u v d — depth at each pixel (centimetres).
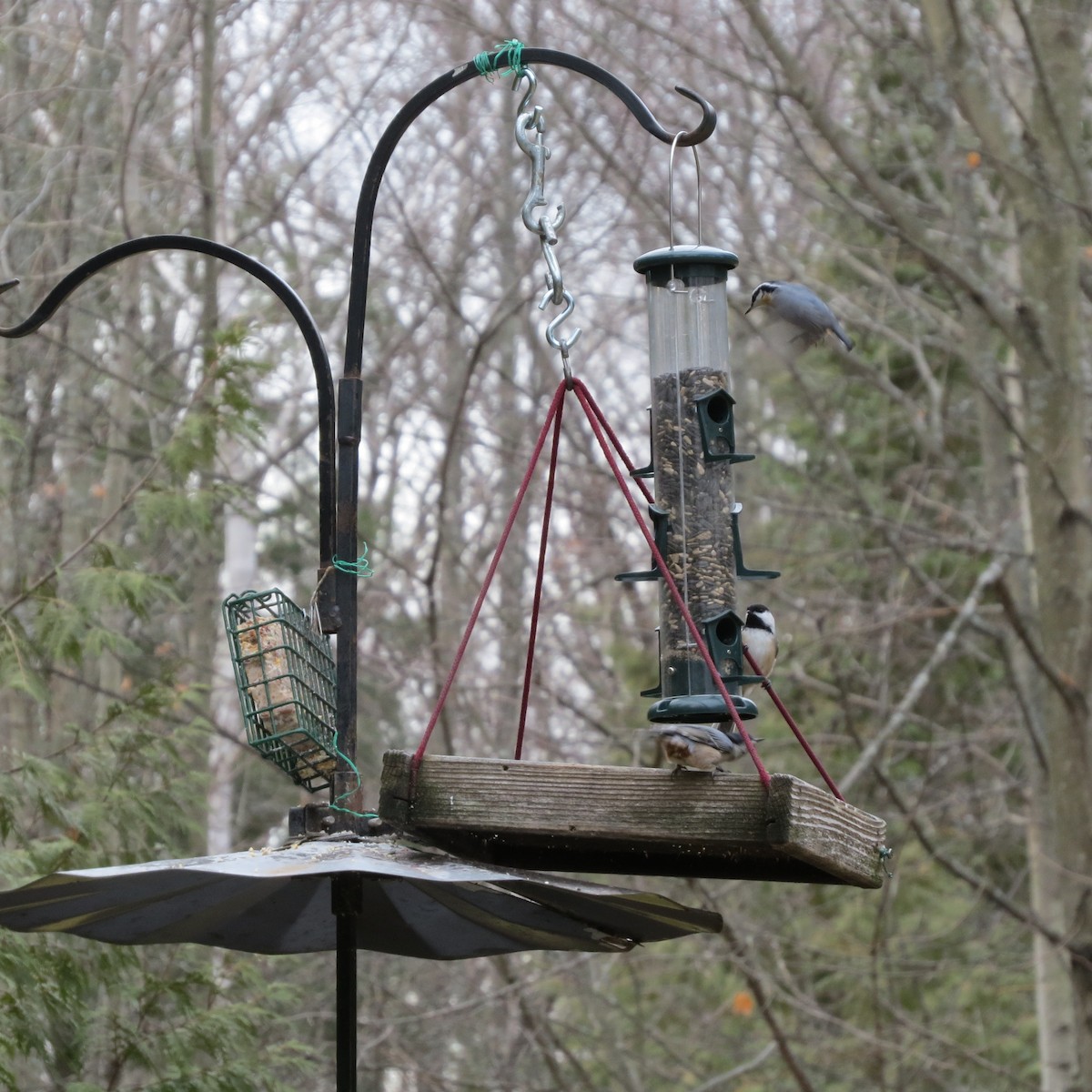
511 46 649
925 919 1867
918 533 1516
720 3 1402
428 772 579
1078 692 1259
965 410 1980
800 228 1738
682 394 712
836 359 1966
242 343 1121
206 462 1094
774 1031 1384
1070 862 1270
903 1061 1517
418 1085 1703
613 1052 1756
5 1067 888
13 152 1541
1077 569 1284
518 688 1812
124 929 648
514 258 1812
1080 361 1309
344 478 629
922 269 1720
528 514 1955
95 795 1020
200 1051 1087
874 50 1535
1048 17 1323
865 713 1945
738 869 667
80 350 1562
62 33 1506
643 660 2097
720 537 694
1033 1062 1853
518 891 589
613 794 577
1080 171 1301
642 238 1767
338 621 618
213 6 1549
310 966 1767
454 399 1920
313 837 580
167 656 1482
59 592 1369
